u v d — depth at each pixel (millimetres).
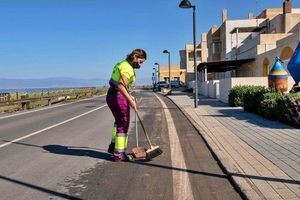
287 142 10641
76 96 45969
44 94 39688
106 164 8891
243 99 20547
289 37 29828
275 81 19188
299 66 18047
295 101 13250
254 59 38688
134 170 8297
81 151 10477
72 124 17094
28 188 7133
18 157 9820
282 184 6738
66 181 7539
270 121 15438
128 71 8859
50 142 12055
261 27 56250
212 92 36906
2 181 7613
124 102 8992
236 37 56312
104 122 17859
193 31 25094
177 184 7223
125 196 6582
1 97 28781
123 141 9164
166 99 37469
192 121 16844
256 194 6281
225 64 42062
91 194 6723
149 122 17250
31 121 18828
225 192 6711
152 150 9422
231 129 13656
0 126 16938
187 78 91250
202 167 8492
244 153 9430
